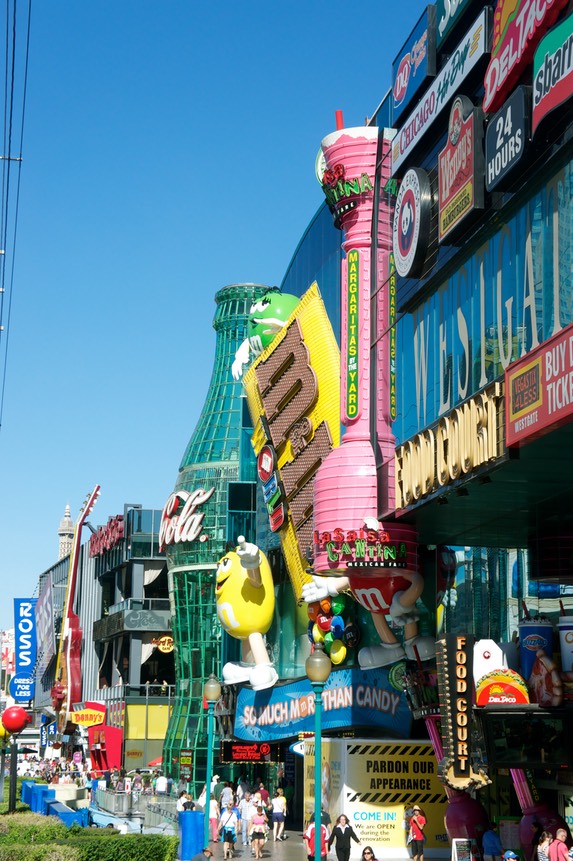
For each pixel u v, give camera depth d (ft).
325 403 167.43
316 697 89.92
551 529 104.88
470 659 100.17
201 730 248.73
